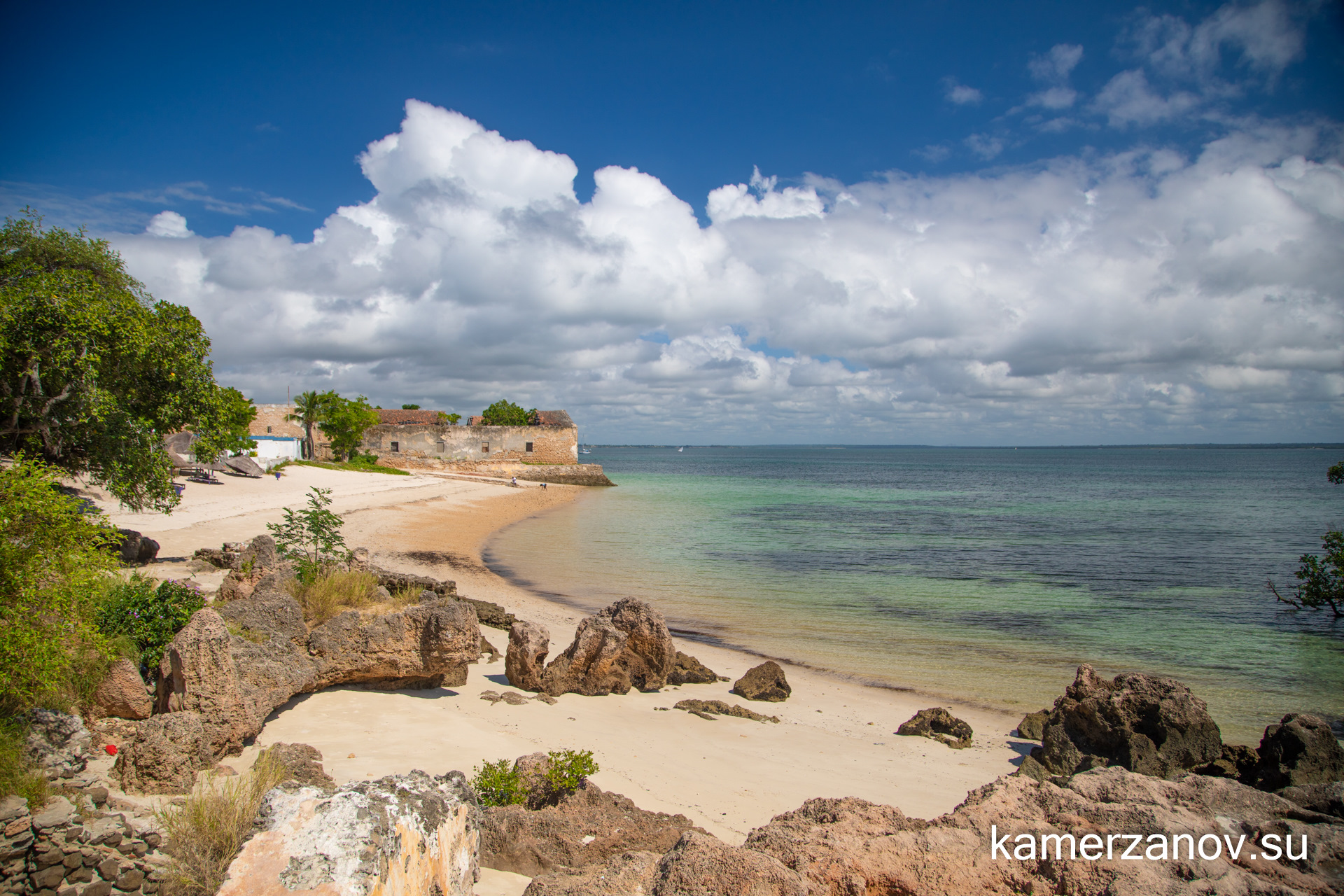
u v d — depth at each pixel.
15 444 19.19
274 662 10.85
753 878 4.17
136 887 5.64
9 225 27.41
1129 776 5.91
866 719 15.06
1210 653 21.02
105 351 19.53
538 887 4.45
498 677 15.30
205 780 7.60
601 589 28.83
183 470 45.75
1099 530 53.38
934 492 95.75
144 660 9.75
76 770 7.04
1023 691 17.45
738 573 33.56
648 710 14.34
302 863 3.65
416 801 4.63
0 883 5.45
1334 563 25.70
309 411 82.56
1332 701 16.94
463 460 95.50
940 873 4.49
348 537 37.28
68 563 8.09
